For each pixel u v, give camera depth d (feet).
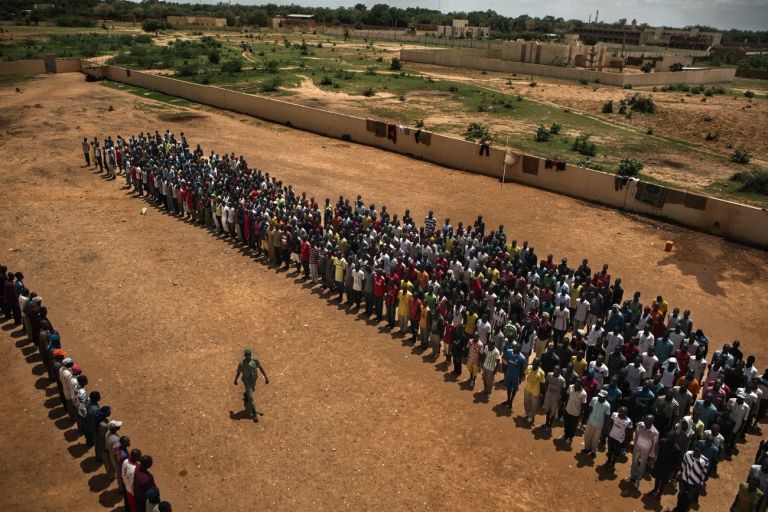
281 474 41.09
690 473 36.88
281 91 189.57
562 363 48.16
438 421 47.19
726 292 72.64
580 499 39.91
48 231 82.43
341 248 70.13
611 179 99.55
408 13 611.47
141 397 48.73
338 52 320.09
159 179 90.79
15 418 46.01
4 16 468.34
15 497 38.68
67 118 150.41
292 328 60.13
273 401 48.67
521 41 285.64
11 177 104.78
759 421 48.85
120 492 38.96
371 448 43.86
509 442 45.19
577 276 62.03
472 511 38.50
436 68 274.57
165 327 59.31
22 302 54.29
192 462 41.91
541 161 108.06
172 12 554.46
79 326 59.11
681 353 49.55
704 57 378.32
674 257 81.71
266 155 126.00
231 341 57.36
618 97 198.80
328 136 144.56
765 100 192.95
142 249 77.66
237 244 80.33
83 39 319.68
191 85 176.55
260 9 643.04
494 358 48.67
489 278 61.36
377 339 58.90
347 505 38.63
